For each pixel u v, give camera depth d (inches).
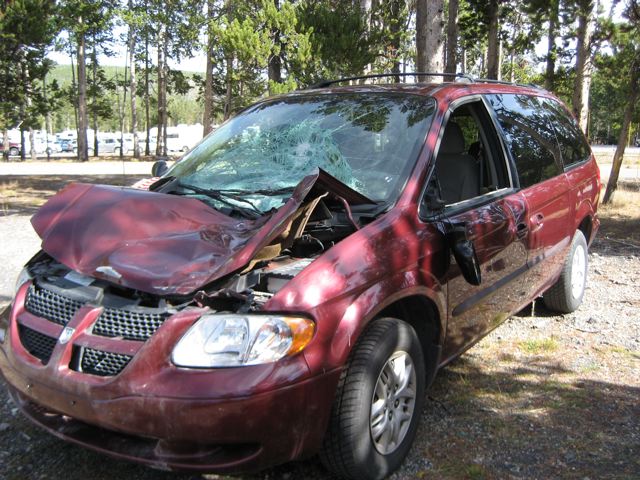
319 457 112.4
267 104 178.5
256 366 97.2
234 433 96.0
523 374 168.1
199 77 1594.5
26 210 464.4
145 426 97.1
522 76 1608.0
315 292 104.1
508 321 211.8
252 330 98.9
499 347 187.6
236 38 518.0
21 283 125.6
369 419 110.4
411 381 124.3
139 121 2970.0
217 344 98.3
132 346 101.9
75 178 768.3
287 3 520.4
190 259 110.6
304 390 99.8
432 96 155.7
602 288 254.2
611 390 158.4
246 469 99.3
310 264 109.0
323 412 103.3
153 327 103.0
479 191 168.1
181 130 2293.3
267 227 112.0
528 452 128.5
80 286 113.8
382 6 748.6
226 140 167.9
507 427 138.7
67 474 118.7
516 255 162.1
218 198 141.0
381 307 112.5
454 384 161.5
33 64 644.1
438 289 129.3
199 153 168.2
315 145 151.7
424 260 125.0
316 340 101.7
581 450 129.3
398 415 121.0
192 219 124.0
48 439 131.6
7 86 659.4
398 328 118.3
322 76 497.7
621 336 197.0
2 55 613.9
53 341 111.0
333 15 498.9
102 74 1742.1
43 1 613.0
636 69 456.8
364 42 505.0
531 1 526.9
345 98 166.4
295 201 113.3
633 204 485.4
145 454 100.3
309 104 168.9
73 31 1176.8
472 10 877.8
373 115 154.9
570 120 226.8
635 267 289.6
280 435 99.0
